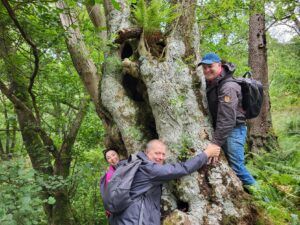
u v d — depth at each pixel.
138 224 3.35
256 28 9.15
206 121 4.02
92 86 5.18
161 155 3.66
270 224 3.87
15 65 6.50
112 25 4.79
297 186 4.84
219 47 7.21
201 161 3.64
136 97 4.53
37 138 8.06
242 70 7.48
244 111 3.98
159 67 4.00
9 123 8.83
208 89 4.01
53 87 8.50
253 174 5.19
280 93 17.12
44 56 6.43
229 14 7.30
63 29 5.14
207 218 3.75
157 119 4.03
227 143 3.99
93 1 4.20
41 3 4.59
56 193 7.75
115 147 4.76
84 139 9.45
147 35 4.26
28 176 4.20
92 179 7.97
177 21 4.22
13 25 5.58
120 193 3.34
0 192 3.98
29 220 3.94
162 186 3.92
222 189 3.82
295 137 9.34
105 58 4.60
